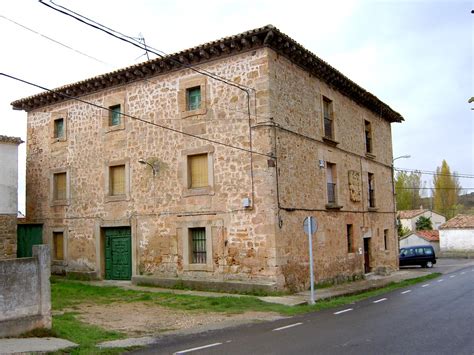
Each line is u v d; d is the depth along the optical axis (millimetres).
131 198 17203
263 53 14594
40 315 8344
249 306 12117
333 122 18578
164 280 15875
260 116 14492
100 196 18062
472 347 6867
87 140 18641
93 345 7840
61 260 19031
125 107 17641
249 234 14445
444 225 45500
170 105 16484
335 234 17875
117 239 17719
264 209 14227
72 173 18969
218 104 15391
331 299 13859
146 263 16656
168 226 16219
